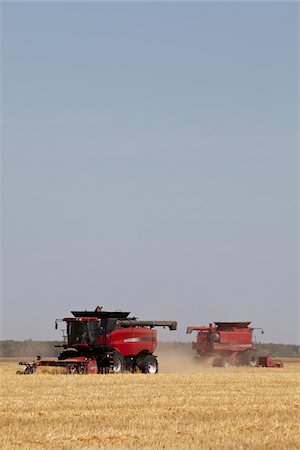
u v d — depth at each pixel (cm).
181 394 4294
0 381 5038
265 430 3048
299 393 4434
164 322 6425
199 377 5562
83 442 2798
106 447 2719
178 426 3125
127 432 2972
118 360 6153
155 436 2902
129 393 4303
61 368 5912
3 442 2764
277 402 3962
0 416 3316
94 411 3500
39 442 2777
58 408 3603
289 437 2908
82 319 6141
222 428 3088
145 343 6300
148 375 5716
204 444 2767
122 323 6250
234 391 4519
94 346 6125
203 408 3659
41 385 4788
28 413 3409
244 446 2750
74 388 4588
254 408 3700
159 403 3838
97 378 5316
